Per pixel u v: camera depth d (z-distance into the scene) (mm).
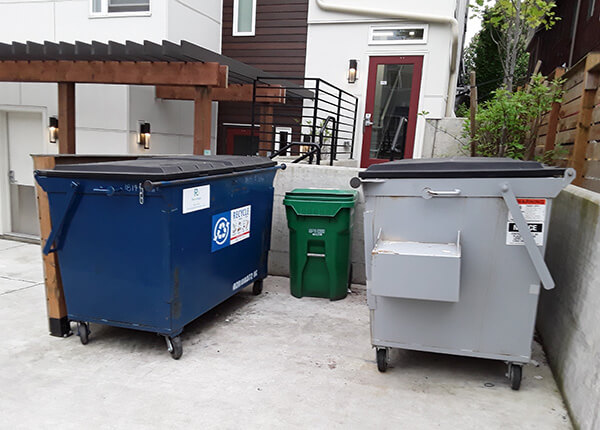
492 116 5383
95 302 3271
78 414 2492
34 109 7301
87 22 7332
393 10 8039
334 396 2725
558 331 3072
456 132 7098
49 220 3361
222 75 5566
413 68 8188
